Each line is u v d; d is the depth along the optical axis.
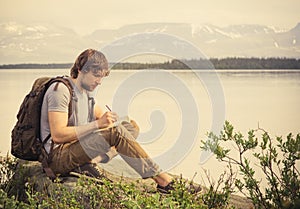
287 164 2.54
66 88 2.89
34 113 2.92
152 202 2.30
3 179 3.15
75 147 2.88
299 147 2.50
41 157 2.98
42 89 2.92
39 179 3.03
